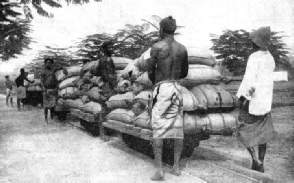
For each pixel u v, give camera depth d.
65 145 6.41
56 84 9.80
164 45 4.22
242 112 4.45
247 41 5.80
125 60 7.62
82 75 8.34
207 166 4.62
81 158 5.33
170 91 4.14
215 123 4.67
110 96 6.96
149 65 4.32
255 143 4.28
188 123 4.55
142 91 5.31
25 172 4.59
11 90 16.27
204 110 4.74
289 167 4.38
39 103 16.48
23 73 14.22
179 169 4.54
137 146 5.73
